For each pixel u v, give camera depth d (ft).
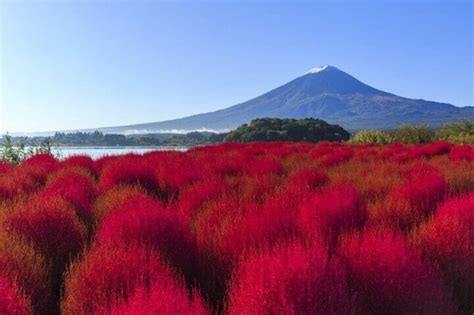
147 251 10.26
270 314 7.75
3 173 28.86
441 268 11.56
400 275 9.57
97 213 17.61
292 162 36.70
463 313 10.46
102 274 9.08
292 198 16.42
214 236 12.42
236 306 8.10
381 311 9.43
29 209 13.76
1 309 8.13
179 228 11.91
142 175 24.14
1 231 11.94
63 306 9.48
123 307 7.32
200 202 17.99
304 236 11.33
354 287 9.52
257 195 18.98
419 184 18.89
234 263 10.54
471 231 13.12
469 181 24.22
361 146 65.92
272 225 11.85
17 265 10.20
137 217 11.91
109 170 24.72
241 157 33.99
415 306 9.32
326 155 39.40
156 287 7.77
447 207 15.19
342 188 16.38
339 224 13.05
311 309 7.79
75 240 13.23
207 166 29.27
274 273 8.13
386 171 27.76
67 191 19.12
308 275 8.13
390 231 11.68
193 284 10.97
